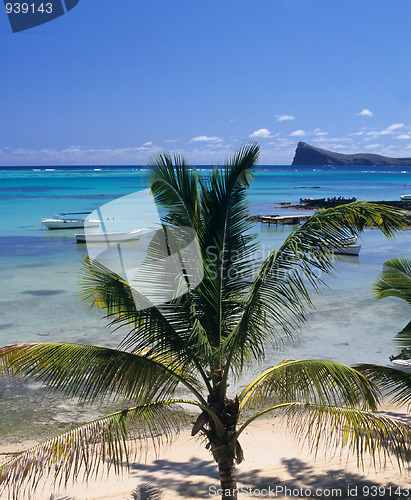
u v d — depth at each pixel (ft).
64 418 31.76
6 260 87.15
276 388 17.87
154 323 16.92
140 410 17.12
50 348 16.31
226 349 17.04
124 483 24.31
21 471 15.07
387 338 46.39
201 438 29.96
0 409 32.91
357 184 363.15
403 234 119.03
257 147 17.51
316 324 50.80
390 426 16.60
